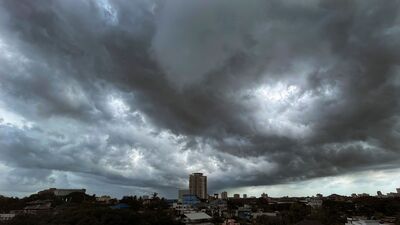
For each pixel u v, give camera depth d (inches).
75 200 6619.1
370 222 4128.9
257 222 5452.8
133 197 6712.6
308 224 4274.1
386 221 4471.0
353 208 6378.0
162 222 4431.6
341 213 5831.7
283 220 5329.7
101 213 3890.3
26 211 5004.9
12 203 6131.9
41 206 5693.9
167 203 7583.7
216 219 5477.4
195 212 5812.0
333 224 4665.4
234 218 5753.0
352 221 4404.5
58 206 5388.8
